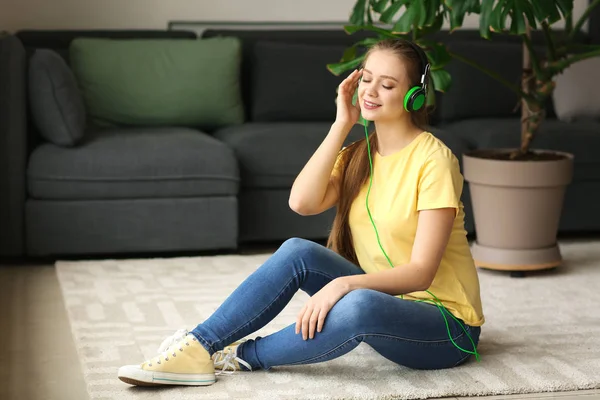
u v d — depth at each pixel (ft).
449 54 12.09
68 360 9.20
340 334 7.89
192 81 15.66
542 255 12.47
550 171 12.21
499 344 9.53
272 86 16.07
